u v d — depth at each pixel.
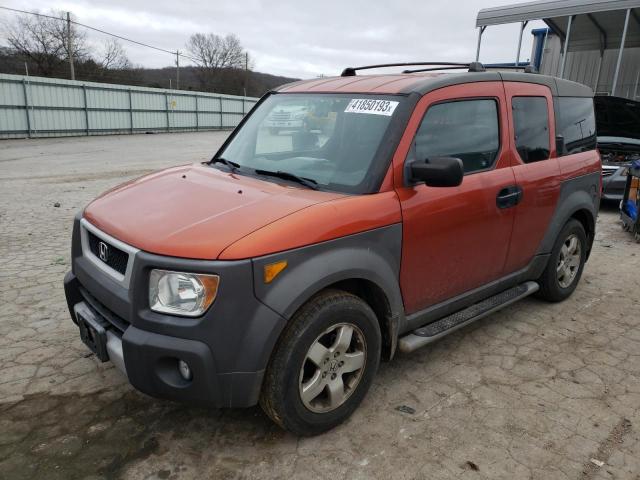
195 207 2.65
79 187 11.02
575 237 4.54
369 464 2.53
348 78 3.68
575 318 4.31
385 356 3.06
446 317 3.42
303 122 3.39
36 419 2.84
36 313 4.18
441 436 2.74
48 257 5.67
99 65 53.38
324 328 2.55
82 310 2.82
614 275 5.47
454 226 3.17
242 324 2.29
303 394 2.55
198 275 2.24
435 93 3.12
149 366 2.33
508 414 2.95
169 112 35.88
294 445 2.65
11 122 26.19
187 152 20.84
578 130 4.52
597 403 3.07
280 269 2.35
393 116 2.97
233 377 2.33
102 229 2.71
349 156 2.98
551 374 3.40
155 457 2.56
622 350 3.76
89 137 29.20
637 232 6.88
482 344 3.81
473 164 3.37
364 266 2.66
